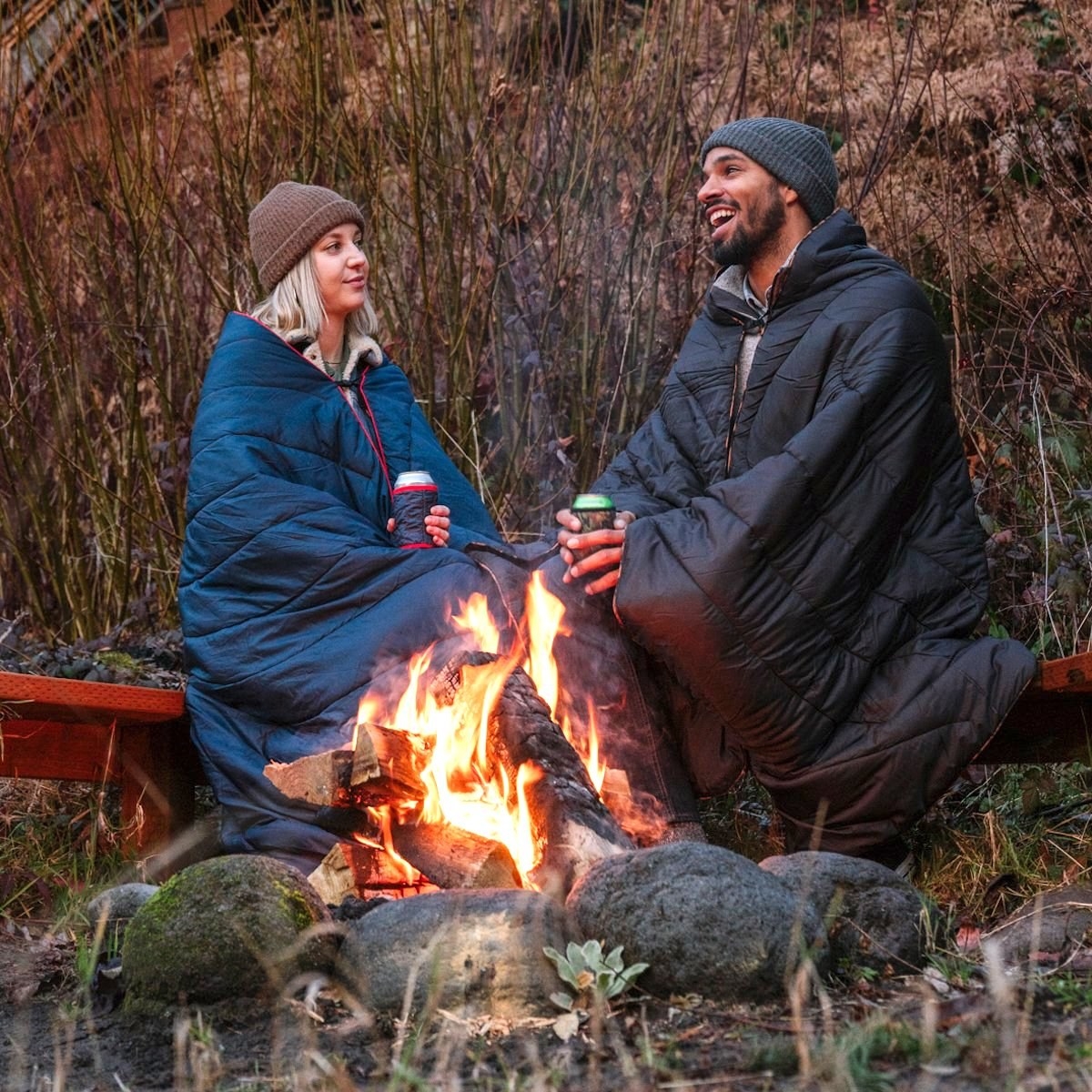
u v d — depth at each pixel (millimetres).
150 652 4344
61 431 5211
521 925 2146
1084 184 5031
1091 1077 1688
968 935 2645
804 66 5625
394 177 5227
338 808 2936
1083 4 5402
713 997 2090
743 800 3883
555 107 5047
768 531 3104
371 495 3729
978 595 3404
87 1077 2031
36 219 5211
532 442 4973
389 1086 1815
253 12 5281
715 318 3789
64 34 5215
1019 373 4719
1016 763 3537
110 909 2701
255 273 4980
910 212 5234
